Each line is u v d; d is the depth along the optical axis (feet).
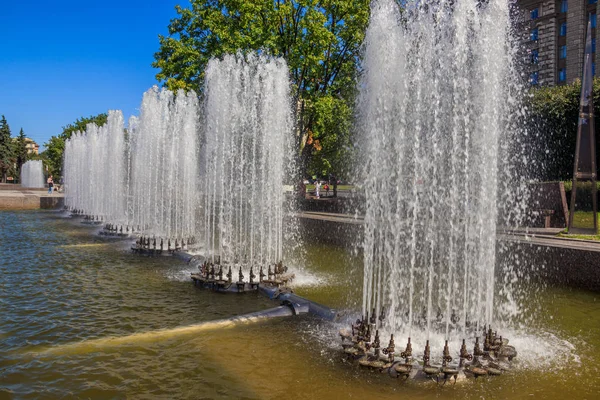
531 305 26.50
